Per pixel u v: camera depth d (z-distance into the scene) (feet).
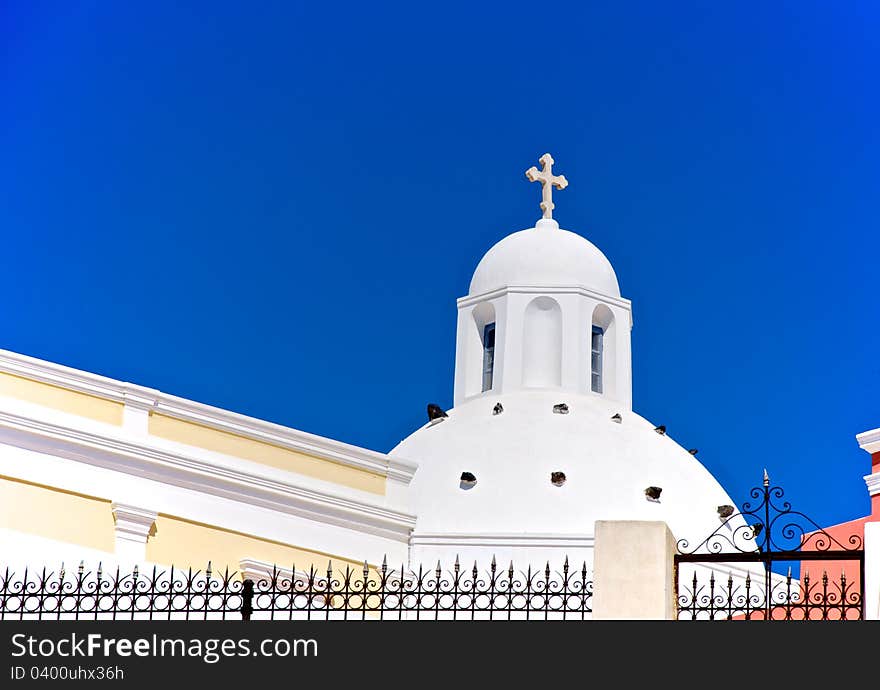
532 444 122.52
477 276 138.92
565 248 137.49
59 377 85.46
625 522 50.34
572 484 119.44
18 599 63.41
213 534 86.94
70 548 77.10
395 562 96.32
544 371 132.98
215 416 91.86
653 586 49.49
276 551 90.02
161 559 84.02
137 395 87.92
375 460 100.07
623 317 136.46
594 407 128.67
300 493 92.12
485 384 135.64
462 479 119.34
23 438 80.48
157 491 85.20
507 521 116.16
